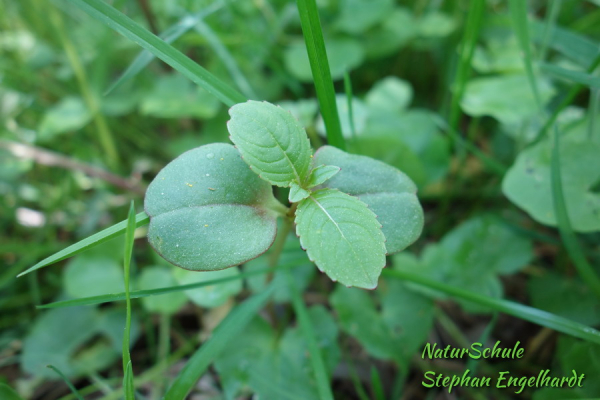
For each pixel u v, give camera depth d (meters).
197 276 0.23
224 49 0.27
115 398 0.24
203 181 0.20
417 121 0.28
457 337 0.25
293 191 0.20
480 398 0.24
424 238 0.29
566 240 0.23
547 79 0.29
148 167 0.32
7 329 0.26
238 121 0.20
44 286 0.27
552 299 0.25
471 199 0.30
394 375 0.25
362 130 0.26
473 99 0.27
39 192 0.30
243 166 0.20
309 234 0.20
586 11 0.34
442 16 0.34
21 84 0.32
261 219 0.20
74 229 0.29
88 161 0.31
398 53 0.35
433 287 0.23
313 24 0.21
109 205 0.29
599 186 0.25
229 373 0.23
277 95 0.32
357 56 0.32
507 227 0.26
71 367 0.25
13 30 0.33
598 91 0.24
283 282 0.23
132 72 0.24
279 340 0.24
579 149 0.24
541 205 0.24
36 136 0.30
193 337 0.26
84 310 0.26
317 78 0.22
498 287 0.25
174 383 0.21
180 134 0.34
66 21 0.35
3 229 0.29
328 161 0.21
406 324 0.24
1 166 0.28
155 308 0.24
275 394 0.23
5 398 0.22
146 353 0.26
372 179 0.21
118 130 0.32
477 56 0.30
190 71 0.22
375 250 0.19
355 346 0.25
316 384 0.23
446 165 0.28
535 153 0.25
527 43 0.24
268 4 0.33
